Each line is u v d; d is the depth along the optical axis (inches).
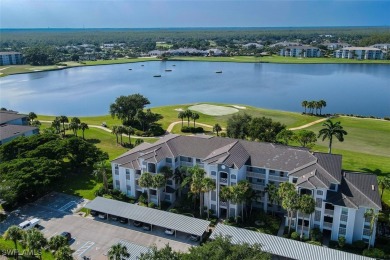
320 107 6678.2
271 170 3120.1
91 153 4160.9
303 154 3154.5
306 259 2405.3
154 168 3351.4
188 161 3472.0
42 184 3361.2
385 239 2748.5
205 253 1947.6
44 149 3882.9
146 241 2817.4
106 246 2748.5
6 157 3988.7
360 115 6904.5
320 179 2778.1
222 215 3179.1
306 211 2632.9
